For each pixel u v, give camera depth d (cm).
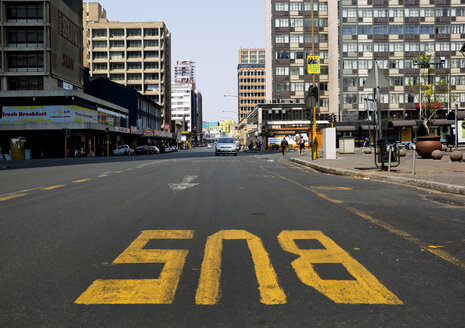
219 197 778
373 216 573
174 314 245
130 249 395
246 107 17575
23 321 236
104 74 10450
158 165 2000
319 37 7631
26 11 4922
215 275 316
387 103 6969
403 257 366
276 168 1722
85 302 264
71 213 600
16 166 2348
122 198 765
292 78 7625
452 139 2895
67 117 4444
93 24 10369
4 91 4466
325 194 823
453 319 236
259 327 227
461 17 7000
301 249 393
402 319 236
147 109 8506
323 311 248
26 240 433
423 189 906
